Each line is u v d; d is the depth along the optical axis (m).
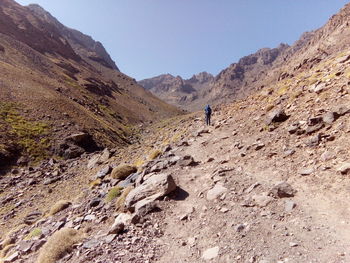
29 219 16.88
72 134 56.59
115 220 10.38
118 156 29.70
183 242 8.00
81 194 17.50
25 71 110.94
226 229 8.02
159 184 11.20
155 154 19.69
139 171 15.88
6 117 53.09
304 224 7.21
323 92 15.46
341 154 9.55
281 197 8.82
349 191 7.84
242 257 6.63
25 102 64.31
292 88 20.64
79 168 30.55
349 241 6.20
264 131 15.73
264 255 6.45
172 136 30.41
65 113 67.88
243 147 14.64
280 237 6.98
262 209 8.49
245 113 22.78
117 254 7.82
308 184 9.00
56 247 9.12
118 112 158.38
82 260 7.87
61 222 12.64
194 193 11.01
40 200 21.73
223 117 25.95
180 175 13.24
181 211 9.80
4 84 69.31
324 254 6.00
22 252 10.72
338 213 7.23
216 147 16.98
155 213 9.92
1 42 146.88
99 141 61.22
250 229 7.63
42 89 82.12
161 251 7.81
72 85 149.38
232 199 9.59
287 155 11.58
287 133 13.62
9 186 29.27
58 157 47.94
